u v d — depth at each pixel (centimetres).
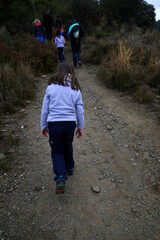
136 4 1217
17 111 414
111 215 220
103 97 505
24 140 331
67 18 1350
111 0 1205
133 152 321
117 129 379
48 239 193
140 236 201
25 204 226
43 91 526
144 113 423
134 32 1022
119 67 548
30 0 1146
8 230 199
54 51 716
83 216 216
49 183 255
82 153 313
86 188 252
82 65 766
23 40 795
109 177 272
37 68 659
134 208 230
